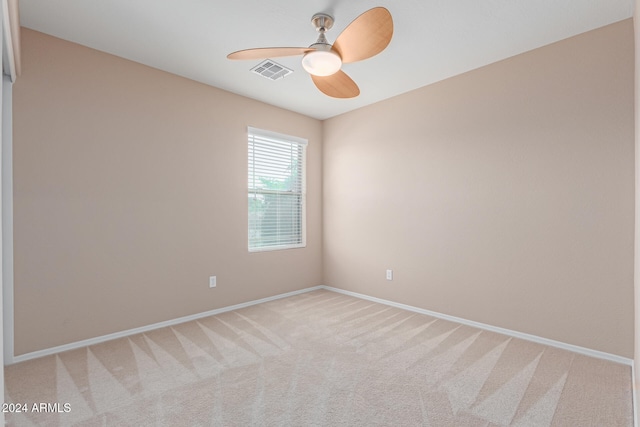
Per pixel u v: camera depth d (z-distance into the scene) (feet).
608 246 8.30
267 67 10.38
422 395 6.84
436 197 11.51
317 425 5.98
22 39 8.23
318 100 13.15
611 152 8.24
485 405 6.52
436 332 10.12
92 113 9.25
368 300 13.62
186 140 11.10
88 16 7.88
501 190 10.01
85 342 9.12
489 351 8.81
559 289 9.02
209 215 11.71
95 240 9.31
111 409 6.39
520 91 9.63
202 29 8.45
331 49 7.45
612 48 8.21
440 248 11.42
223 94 12.07
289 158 14.44
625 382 7.25
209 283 11.71
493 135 10.17
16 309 8.15
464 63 10.18
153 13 7.80
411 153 12.21
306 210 14.97
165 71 10.62
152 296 10.37
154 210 10.41
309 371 7.79
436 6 7.55
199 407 6.45
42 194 8.50
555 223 9.07
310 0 7.38
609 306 8.29
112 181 9.60
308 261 15.07
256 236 13.33
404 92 12.37
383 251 13.12
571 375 7.56
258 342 9.39
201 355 8.58
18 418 6.12
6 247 8.02
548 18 8.00
